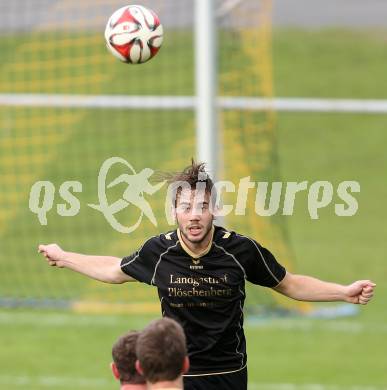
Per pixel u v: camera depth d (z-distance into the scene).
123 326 50.19
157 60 105.31
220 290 25.70
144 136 87.06
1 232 68.44
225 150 59.09
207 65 43.78
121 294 56.31
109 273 26.97
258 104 50.56
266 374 42.44
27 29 98.31
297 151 93.00
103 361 44.28
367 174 86.50
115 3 92.19
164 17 110.38
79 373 42.44
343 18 126.06
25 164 80.75
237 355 26.23
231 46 60.84
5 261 63.16
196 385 26.02
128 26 30.92
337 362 44.25
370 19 125.69
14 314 52.53
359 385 40.88
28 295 56.41
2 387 40.28
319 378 41.84
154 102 50.66
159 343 18.44
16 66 93.50
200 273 25.75
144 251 26.28
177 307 25.95
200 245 25.62
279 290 26.77
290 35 121.62
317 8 128.88
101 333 48.94
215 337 25.89
